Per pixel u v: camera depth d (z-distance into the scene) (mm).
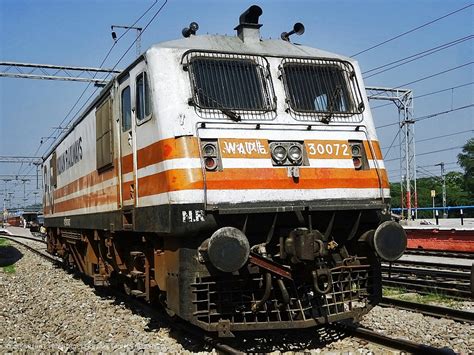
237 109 7453
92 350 7152
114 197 9562
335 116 7926
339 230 7801
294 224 7398
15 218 78375
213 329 6668
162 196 7125
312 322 6918
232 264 6465
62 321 9445
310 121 7746
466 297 10477
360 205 7453
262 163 7203
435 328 7938
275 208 6992
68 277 16203
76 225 13562
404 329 7918
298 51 8281
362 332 7285
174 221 6805
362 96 8227
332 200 7434
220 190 6902
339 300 7578
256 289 7203
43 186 21969
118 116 9281
